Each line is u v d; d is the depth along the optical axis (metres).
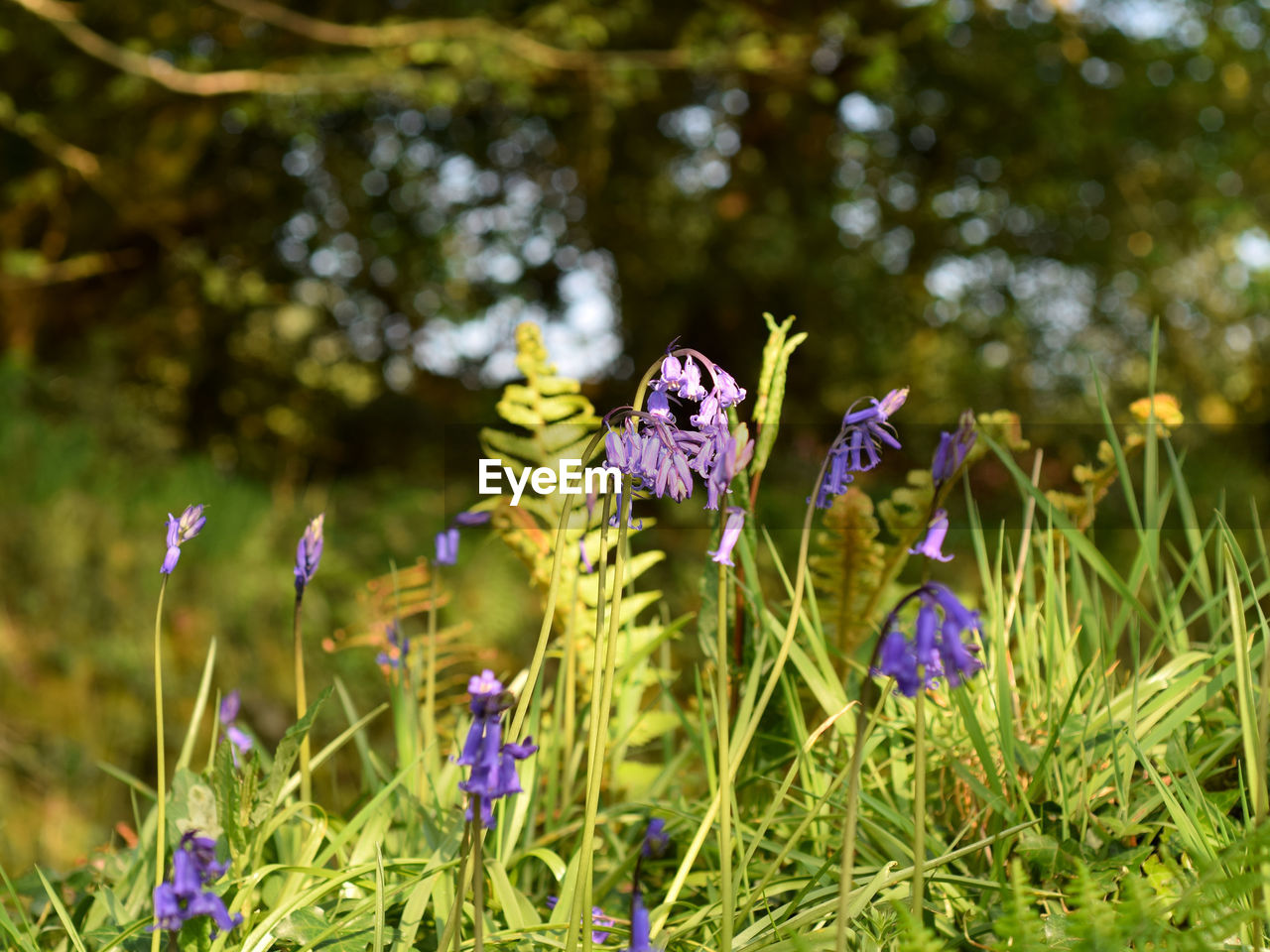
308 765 1.71
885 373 11.76
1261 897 1.24
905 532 1.88
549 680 2.23
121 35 8.97
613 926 1.43
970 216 11.52
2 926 1.39
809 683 1.62
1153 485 1.89
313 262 12.05
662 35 10.33
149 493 6.45
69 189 9.99
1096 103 11.17
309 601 5.92
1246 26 10.95
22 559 5.18
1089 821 1.52
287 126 8.88
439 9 9.45
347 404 12.15
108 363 8.96
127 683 5.14
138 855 1.70
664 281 11.62
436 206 11.75
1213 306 12.23
